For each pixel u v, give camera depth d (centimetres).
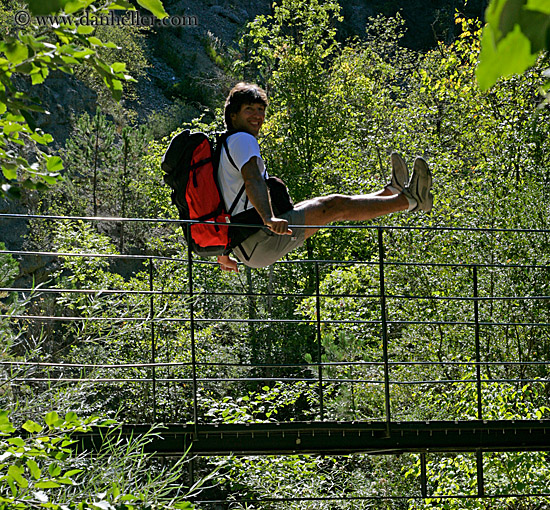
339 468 1162
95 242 1617
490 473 960
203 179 397
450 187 1540
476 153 1650
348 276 1474
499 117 1569
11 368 295
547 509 978
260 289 2069
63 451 223
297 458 973
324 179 2167
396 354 1408
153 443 461
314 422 476
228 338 1927
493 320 1317
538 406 1106
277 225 376
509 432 518
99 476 265
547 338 1288
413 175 440
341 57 2861
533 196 1377
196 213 404
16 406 279
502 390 995
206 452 473
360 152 1819
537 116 1409
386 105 2250
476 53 1623
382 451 506
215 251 426
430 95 1759
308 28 2516
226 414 795
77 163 2136
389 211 438
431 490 1085
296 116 2441
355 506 1071
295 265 2166
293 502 959
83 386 317
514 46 48
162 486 271
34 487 201
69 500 236
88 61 144
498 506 958
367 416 1295
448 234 1452
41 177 155
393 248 1495
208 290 1880
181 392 1363
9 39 134
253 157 384
